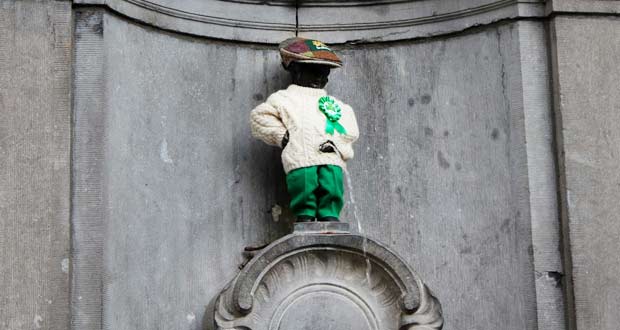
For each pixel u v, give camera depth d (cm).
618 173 837
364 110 901
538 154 844
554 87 851
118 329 795
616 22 859
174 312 833
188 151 862
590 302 816
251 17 898
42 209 770
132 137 830
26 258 762
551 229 834
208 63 884
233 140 880
